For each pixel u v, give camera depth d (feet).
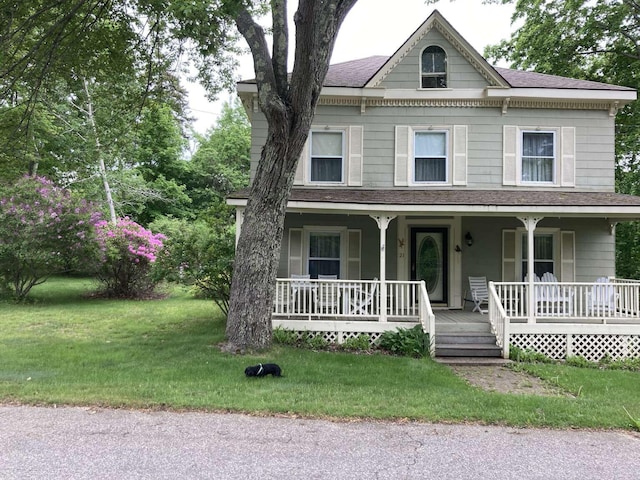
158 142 97.76
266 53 25.54
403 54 38.42
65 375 20.86
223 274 35.01
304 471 12.02
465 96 38.09
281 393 18.92
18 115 38.29
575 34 58.65
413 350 28.78
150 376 20.99
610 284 30.94
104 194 75.72
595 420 16.48
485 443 14.29
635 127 57.82
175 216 95.55
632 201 32.40
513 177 38.19
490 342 30.45
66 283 66.74
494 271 38.47
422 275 39.17
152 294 55.93
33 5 31.73
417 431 15.23
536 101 38.11
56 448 13.09
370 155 38.73
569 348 30.89
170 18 29.58
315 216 38.40
